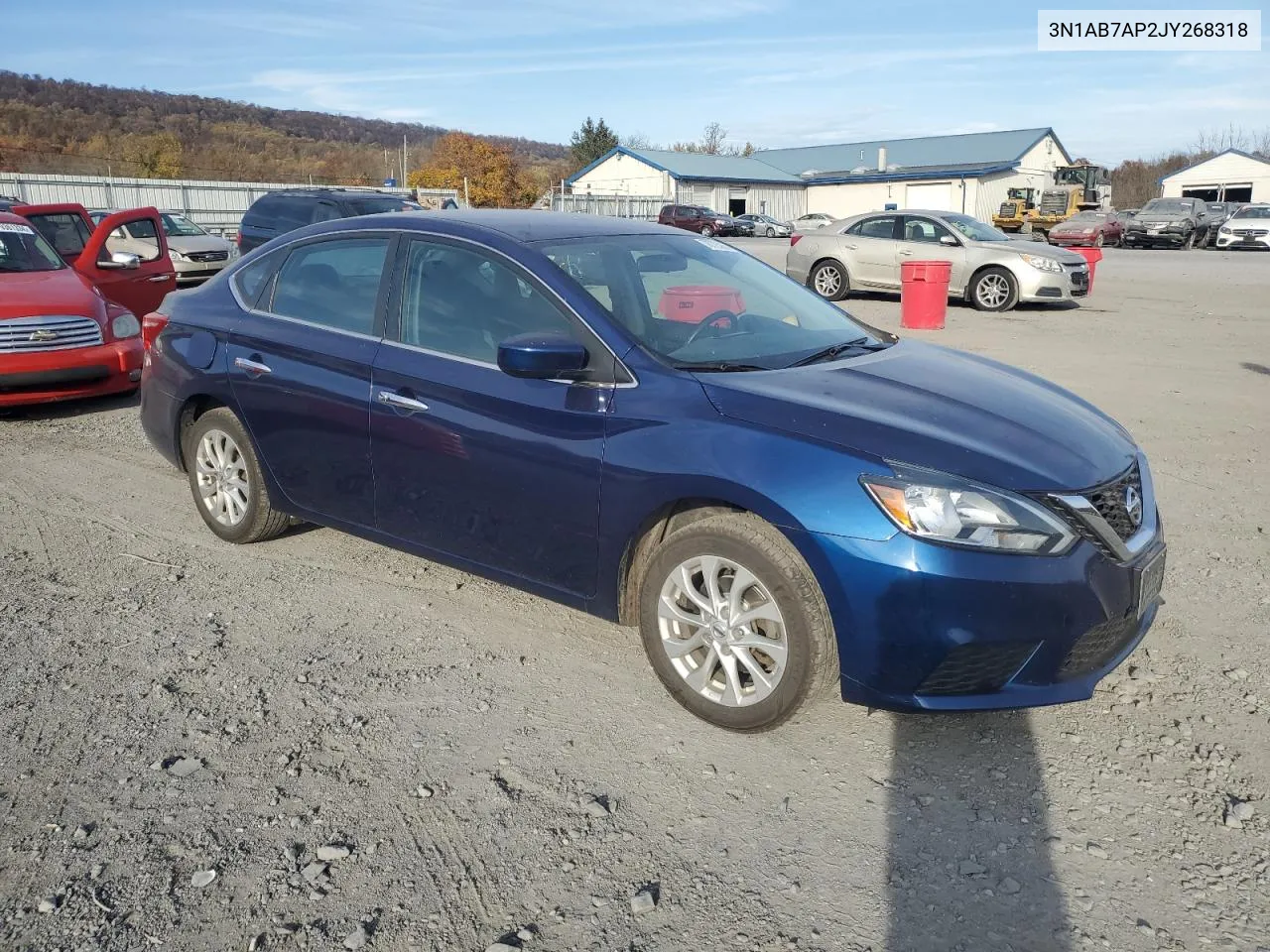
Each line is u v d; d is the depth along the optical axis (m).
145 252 10.88
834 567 2.95
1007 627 2.90
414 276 4.09
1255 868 2.68
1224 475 6.26
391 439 3.99
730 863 2.71
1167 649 3.94
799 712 3.22
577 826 2.86
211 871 2.66
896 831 2.84
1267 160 61.09
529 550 3.70
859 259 16.36
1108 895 2.58
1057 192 46.31
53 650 3.88
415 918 2.50
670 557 3.34
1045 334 12.34
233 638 4.01
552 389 3.56
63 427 7.64
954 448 3.04
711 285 4.05
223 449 4.88
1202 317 14.05
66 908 2.52
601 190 63.22
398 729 3.35
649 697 3.57
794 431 3.12
